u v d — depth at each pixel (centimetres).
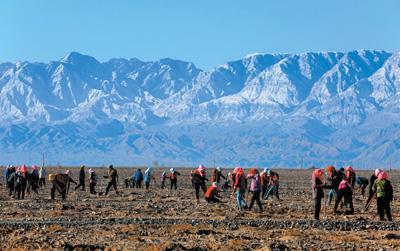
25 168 11925
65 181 11681
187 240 6525
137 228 7294
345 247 6125
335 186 9169
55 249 5897
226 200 11744
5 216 8669
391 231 7375
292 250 5956
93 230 7188
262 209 9550
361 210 9869
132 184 17312
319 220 8200
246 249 5962
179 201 11719
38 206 10188
